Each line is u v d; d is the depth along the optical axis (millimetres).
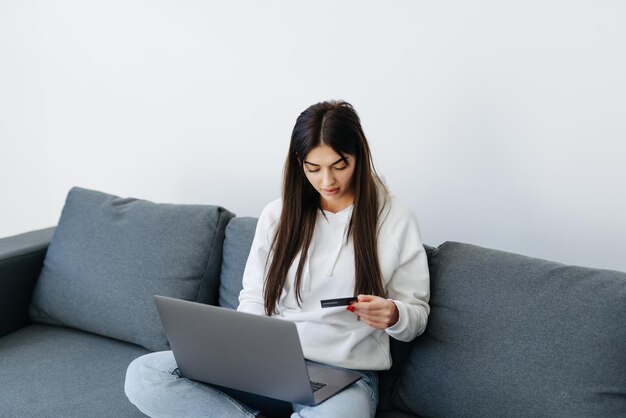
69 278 2119
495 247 2084
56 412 1688
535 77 1921
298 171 1741
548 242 2012
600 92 1859
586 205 1940
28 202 2891
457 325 1634
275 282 1752
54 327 2180
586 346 1466
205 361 1575
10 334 2137
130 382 1657
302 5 2186
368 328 1702
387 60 2100
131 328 2016
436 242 2166
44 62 2682
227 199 2475
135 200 2211
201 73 2400
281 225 1767
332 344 1707
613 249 1934
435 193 2129
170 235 2053
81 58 2605
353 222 1712
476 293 1634
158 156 2557
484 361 1568
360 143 1677
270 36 2258
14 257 2150
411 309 1640
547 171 1965
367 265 1685
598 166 1903
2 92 2803
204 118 2436
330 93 2209
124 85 2549
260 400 1643
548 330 1517
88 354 1991
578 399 1445
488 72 1974
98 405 1720
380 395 1764
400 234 1719
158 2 2412
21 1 2658
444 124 2064
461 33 1982
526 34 1907
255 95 2330
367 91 2152
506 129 1987
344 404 1521
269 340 1440
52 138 2752
